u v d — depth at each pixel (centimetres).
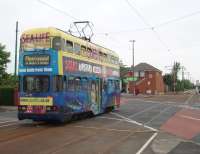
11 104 4188
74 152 1259
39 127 2059
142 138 1641
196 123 2395
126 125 2200
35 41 2158
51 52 2120
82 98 2484
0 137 1627
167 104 4766
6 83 4256
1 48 3941
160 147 1389
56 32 2152
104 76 3033
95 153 1244
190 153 1262
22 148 1334
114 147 1373
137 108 3897
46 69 2122
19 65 2184
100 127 2080
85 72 2561
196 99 6506
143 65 12019
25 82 2158
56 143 1464
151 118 2703
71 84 2291
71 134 1756
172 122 2423
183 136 1741
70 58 2284
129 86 11369
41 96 2114
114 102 3353
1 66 3969
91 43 2734
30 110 2128
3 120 2491
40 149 1316
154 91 11706
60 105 2119
